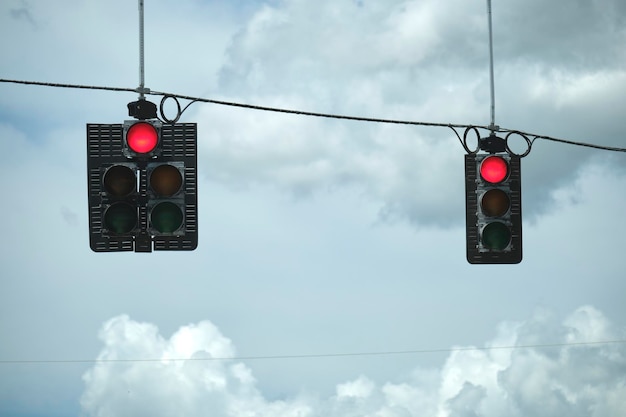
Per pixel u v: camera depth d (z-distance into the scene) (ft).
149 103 61.72
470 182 64.90
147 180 60.03
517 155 64.54
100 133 60.13
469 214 64.75
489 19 67.92
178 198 59.82
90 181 59.98
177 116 60.90
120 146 60.13
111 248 60.29
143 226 60.03
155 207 59.47
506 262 64.44
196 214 60.03
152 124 59.72
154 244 60.18
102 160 60.13
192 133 60.44
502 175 64.39
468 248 64.54
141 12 62.39
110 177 59.47
